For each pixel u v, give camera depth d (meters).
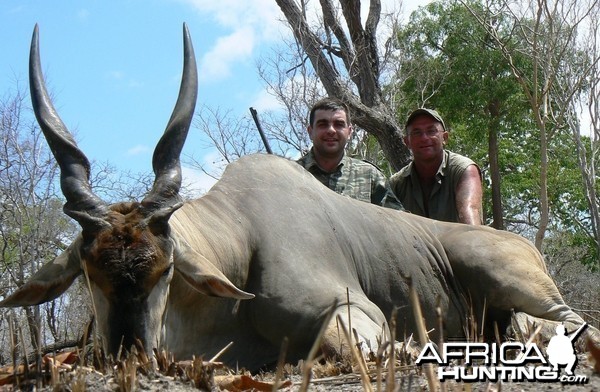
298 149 14.18
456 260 5.66
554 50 14.42
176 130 4.38
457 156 7.01
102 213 4.06
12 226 11.51
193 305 4.58
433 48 21.28
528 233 25.36
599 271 20.47
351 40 14.22
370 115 13.10
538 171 25.00
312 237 5.04
